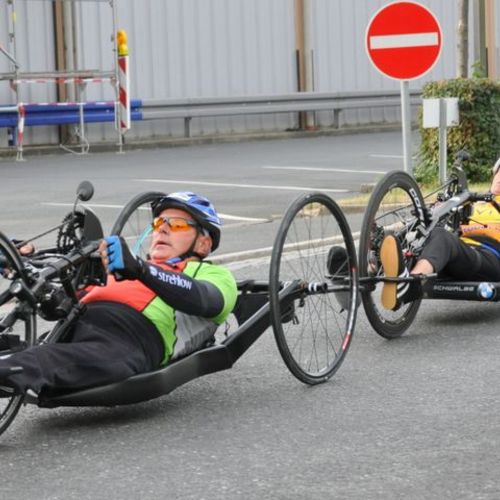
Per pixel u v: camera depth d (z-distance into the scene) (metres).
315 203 7.11
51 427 6.13
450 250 7.97
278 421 6.18
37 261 6.18
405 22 12.34
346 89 30.89
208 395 6.72
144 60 26.81
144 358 6.09
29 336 6.22
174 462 5.53
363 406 6.45
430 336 8.19
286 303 6.78
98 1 24.80
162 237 6.50
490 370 7.19
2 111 23.42
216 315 6.37
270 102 28.44
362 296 7.75
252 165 21.38
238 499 5.04
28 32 24.92
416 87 32.22
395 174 7.93
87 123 25.61
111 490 5.16
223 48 28.19
